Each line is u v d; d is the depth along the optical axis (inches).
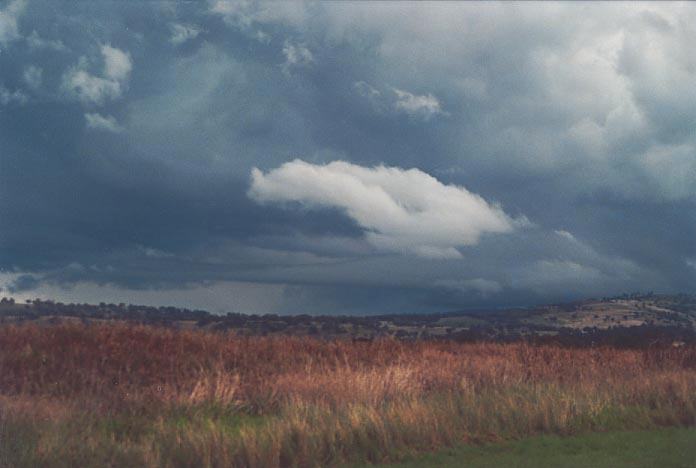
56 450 465.4
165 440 511.2
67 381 716.0
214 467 467.2
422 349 1044.5
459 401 662.5
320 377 746.2
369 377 725.3
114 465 464.1
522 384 795.4
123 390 672.4
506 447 538.0
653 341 1199.6
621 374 897.5
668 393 720.3
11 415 515.5
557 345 1160.8
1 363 737.0
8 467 437.1
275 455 472.1
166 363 828.6
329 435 518.6
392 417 563.2
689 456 496.4
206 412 655.8
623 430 608.4
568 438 566.6
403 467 478.0
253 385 753.0
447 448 528.4
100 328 929.5
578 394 714.2
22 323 917.8
